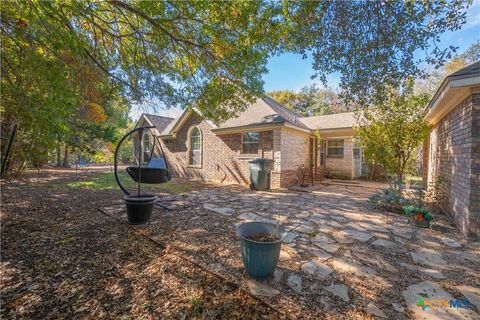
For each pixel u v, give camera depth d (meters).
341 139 12.41
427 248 3.33
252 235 2.69
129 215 4.17
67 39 2.79
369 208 5.70
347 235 3.81
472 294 2.24
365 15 3.45
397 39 3.36
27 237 3.48
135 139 16.52
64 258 2.87
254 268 2.39
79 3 3.09
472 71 3.47
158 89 6.16
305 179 10.07
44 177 10.26
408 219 4.76
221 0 3.81
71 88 3.84
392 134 6.44
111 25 4.92
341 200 6.67
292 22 3.97
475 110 3.76
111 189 7.84
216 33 4.47
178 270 2.61
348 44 3.74
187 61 5.73
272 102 11.27
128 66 5.74
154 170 4.64
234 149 10.23
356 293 2.22
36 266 2.66
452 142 4.95
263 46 4.55
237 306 2.02
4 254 2.92
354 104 4.84
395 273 2.62
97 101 6.22
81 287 2.28
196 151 12.12
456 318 1.91
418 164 11.20
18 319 1.84
